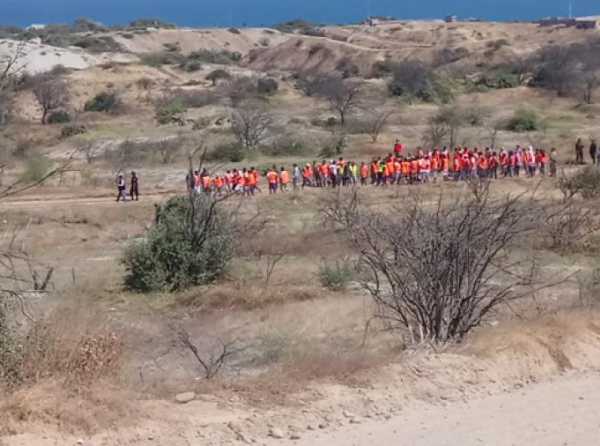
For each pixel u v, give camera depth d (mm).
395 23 197625
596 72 98312
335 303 21344
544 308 14594
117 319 17297
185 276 26422
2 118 15680
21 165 45406
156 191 48062
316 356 11070
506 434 8641
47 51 123812
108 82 106812
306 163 56062
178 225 27000
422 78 96688
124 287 26438
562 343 11477
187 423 8523
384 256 14016
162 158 59562
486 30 172375
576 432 8727
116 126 80688
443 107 80750
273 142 65250
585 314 13062
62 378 8836
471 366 10523
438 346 11422
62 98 89812
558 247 26344
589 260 25422
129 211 41000
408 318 13086
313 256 29016
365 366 10250
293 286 24672
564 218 29984
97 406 8422
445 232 12273
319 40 158625
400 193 39875
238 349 15664
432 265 12211
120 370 9641
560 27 167500
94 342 9539
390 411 9266
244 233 30719
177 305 23688
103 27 188875
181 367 13797
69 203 42500
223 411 8930
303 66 153125
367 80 116312
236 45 187500
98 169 54281
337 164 48656
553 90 93812
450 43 159750
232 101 93438
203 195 29750
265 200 42375
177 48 173875
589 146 59875
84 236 36094
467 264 12305
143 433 8242
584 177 38281
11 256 12867
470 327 12297
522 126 71750
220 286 25281
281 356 13875
